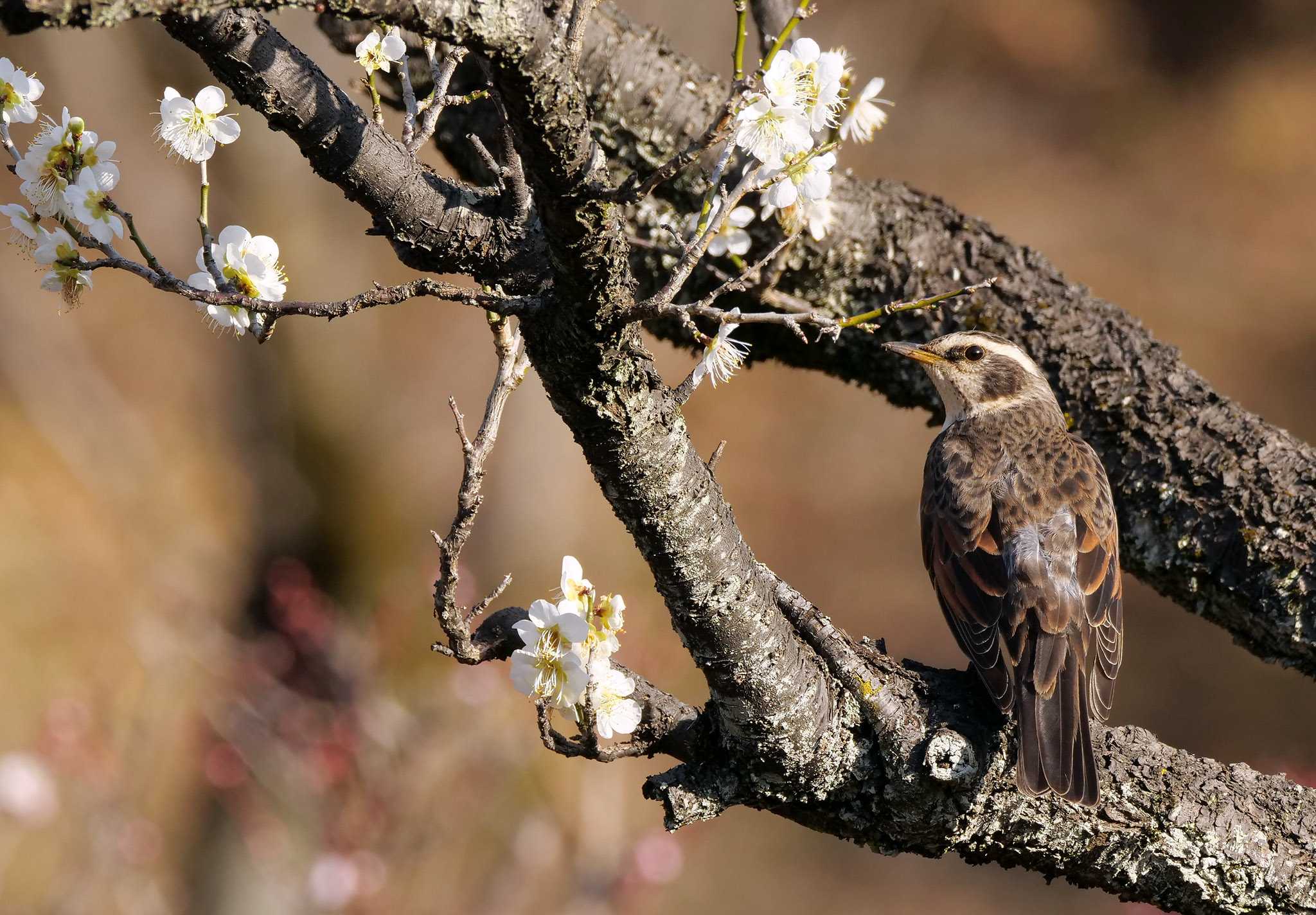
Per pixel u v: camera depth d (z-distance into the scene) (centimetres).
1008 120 3631
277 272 444
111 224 420
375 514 1633
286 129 451
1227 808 581
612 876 1223
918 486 2733
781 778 540
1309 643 687
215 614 1541
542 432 1872
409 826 1195
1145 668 2303
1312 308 3120
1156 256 3272
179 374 2130
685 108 812
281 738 1249
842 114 596
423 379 1998
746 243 603
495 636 516
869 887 1997
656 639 1390
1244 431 734
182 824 1378
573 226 412
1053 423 782
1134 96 3741
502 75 381
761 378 2902
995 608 748
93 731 1230
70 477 2089
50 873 1145
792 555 2619
